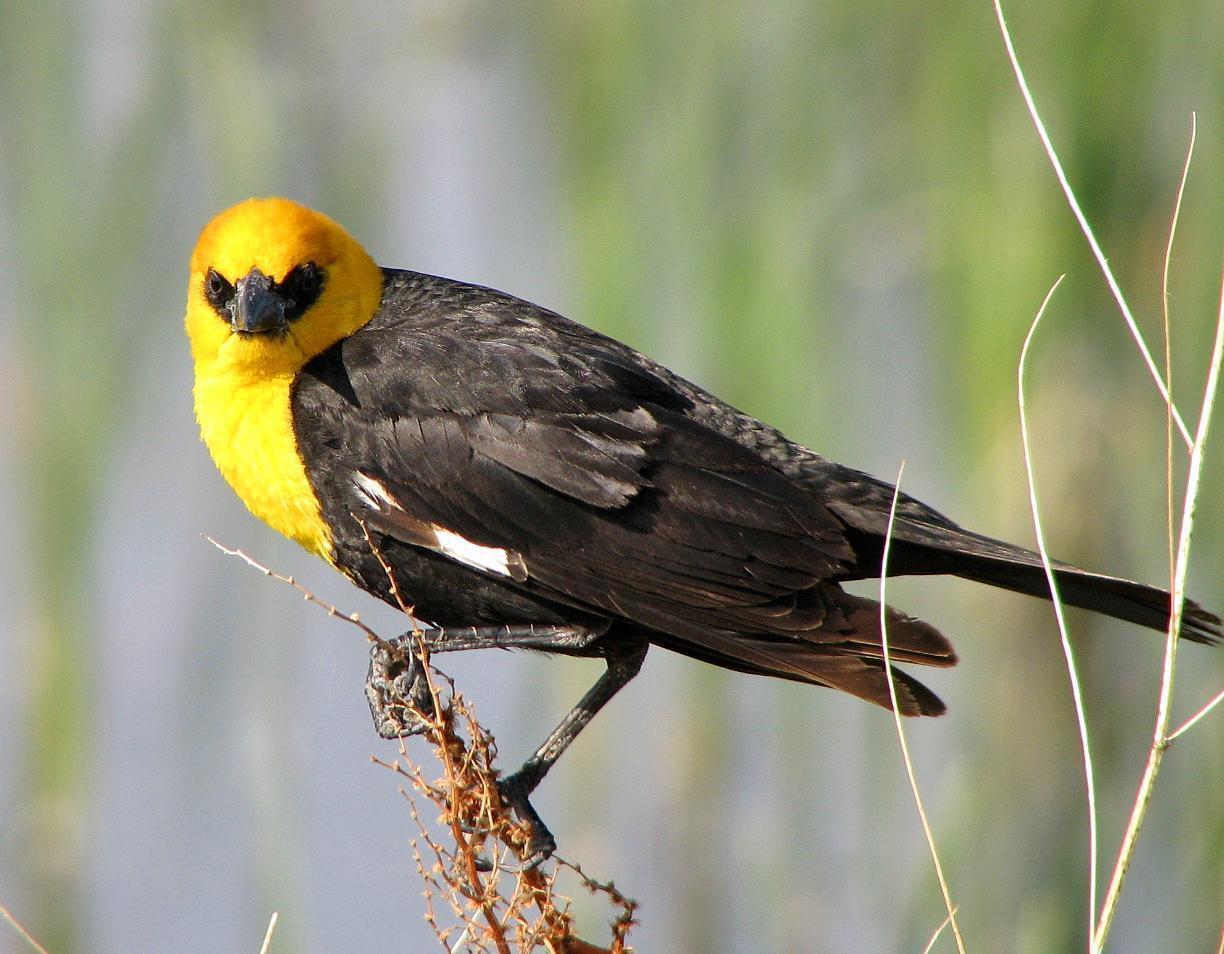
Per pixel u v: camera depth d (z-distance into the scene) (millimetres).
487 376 8516
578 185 11000
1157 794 11164
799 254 10734
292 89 11328
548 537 8211
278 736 11242
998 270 10594
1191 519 5645
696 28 10836
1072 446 10734
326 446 8547
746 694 11359
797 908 11031
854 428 10766
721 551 8031
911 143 10789
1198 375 10641
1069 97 10578
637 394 8617
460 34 11469
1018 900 11000
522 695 11312
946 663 7379
